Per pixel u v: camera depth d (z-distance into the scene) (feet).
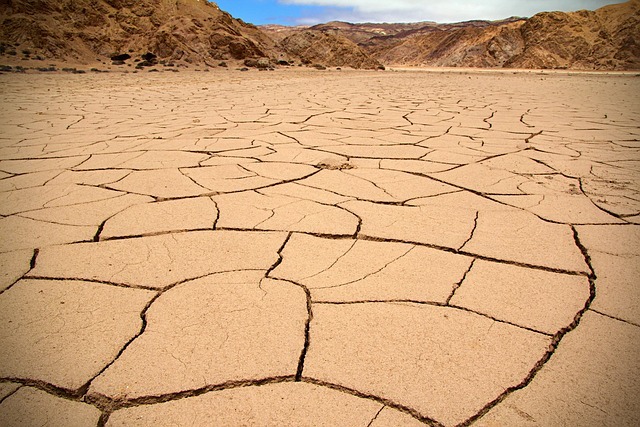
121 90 27.48
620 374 3.48
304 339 3.89
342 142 11.93
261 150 10.91
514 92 29.66
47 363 3.61
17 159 10.06
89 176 8.68
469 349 3.76
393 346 3.79
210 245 5.67
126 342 3.86
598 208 7.00
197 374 3.49
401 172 9.00
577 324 4.10
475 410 3.14
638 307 4.36
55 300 4.49
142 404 3.22
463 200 7.36
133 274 4.98
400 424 3.04
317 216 6.60
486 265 5.17
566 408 3.17
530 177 8.75
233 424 3.04
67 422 3.08
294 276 4.92
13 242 5.76
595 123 15.62
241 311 4.29
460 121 15.88
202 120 15.87
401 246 5.64
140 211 6.82
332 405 3.19
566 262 5.24
